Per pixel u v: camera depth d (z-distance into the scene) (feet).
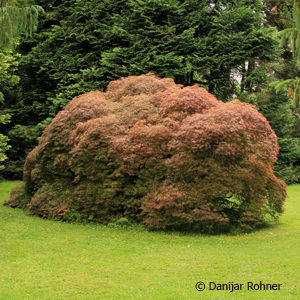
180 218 29.99
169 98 34.17
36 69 69.72
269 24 77.66
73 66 63.26
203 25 62.34
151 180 31.94
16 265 22.18
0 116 62.59
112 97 39.47
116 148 32.45
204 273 20.83
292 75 76.59
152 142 31.76
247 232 31.04
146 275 20.57
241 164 30.81
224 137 30.14
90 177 33.60
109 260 23.31
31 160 40.73
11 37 35.32
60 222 34.30
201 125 30.58
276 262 22.48
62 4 69.67
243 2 62.18
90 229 31.65
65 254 24.59
